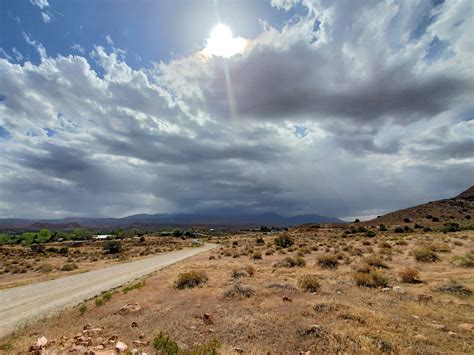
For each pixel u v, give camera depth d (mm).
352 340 7020
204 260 33531
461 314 8945
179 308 11523
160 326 9438
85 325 10336
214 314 10266
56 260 46719
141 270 29016
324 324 8242
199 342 7848
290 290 13047
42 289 21203
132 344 7891
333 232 75312
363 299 11172
